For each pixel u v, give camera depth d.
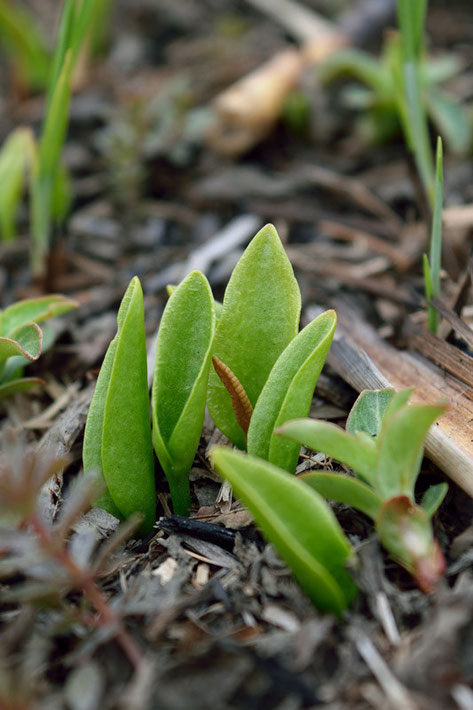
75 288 0.33
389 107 0.38
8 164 0.33
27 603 0.21
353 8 0.48
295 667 0.20
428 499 0.21
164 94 0.42
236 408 0.23
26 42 0.43
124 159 0.37
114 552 0.23
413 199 0.36
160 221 0.36
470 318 0.28
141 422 0.22
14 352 0.24
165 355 0.22
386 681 0.20
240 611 0.21
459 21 0.49
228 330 0.23
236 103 0.37
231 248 0.33
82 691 0.20
